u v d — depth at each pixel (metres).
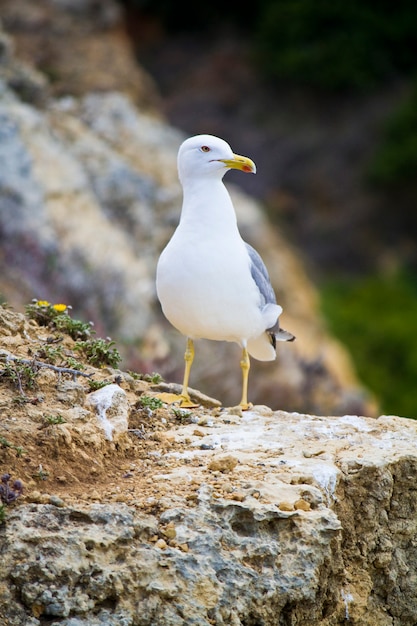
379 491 6.98
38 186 15.11
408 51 37.16
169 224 18.06
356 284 30.39
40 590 5.65
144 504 6.29
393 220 33.44
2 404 6.85
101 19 21.89
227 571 6.03
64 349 8.05
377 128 35.34
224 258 7.98
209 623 5.84
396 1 37.47
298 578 6.14
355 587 6.93
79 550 5.79
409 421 8.02
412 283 30.88
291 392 16.03
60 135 17.75
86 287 14.52
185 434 7.51
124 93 20.94
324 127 35.97
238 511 6.26
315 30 37.50
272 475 6.73
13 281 13.73
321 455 7.14
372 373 23.52
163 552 5.95
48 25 20.59
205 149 8.08
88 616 5.70
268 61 37.78
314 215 33.59
